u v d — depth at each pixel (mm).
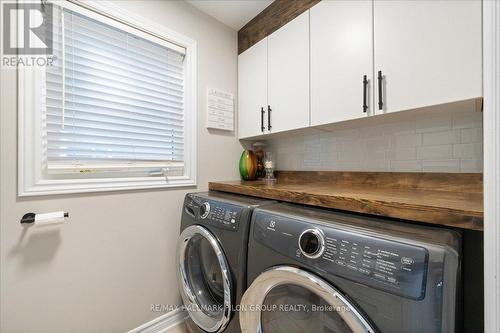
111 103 1236
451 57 792
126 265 1267
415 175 1129
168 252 1445
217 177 1717
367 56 1013
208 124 1641
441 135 1055
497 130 401
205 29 1634
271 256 808
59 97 1062
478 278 747
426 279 497
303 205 1016
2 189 909
